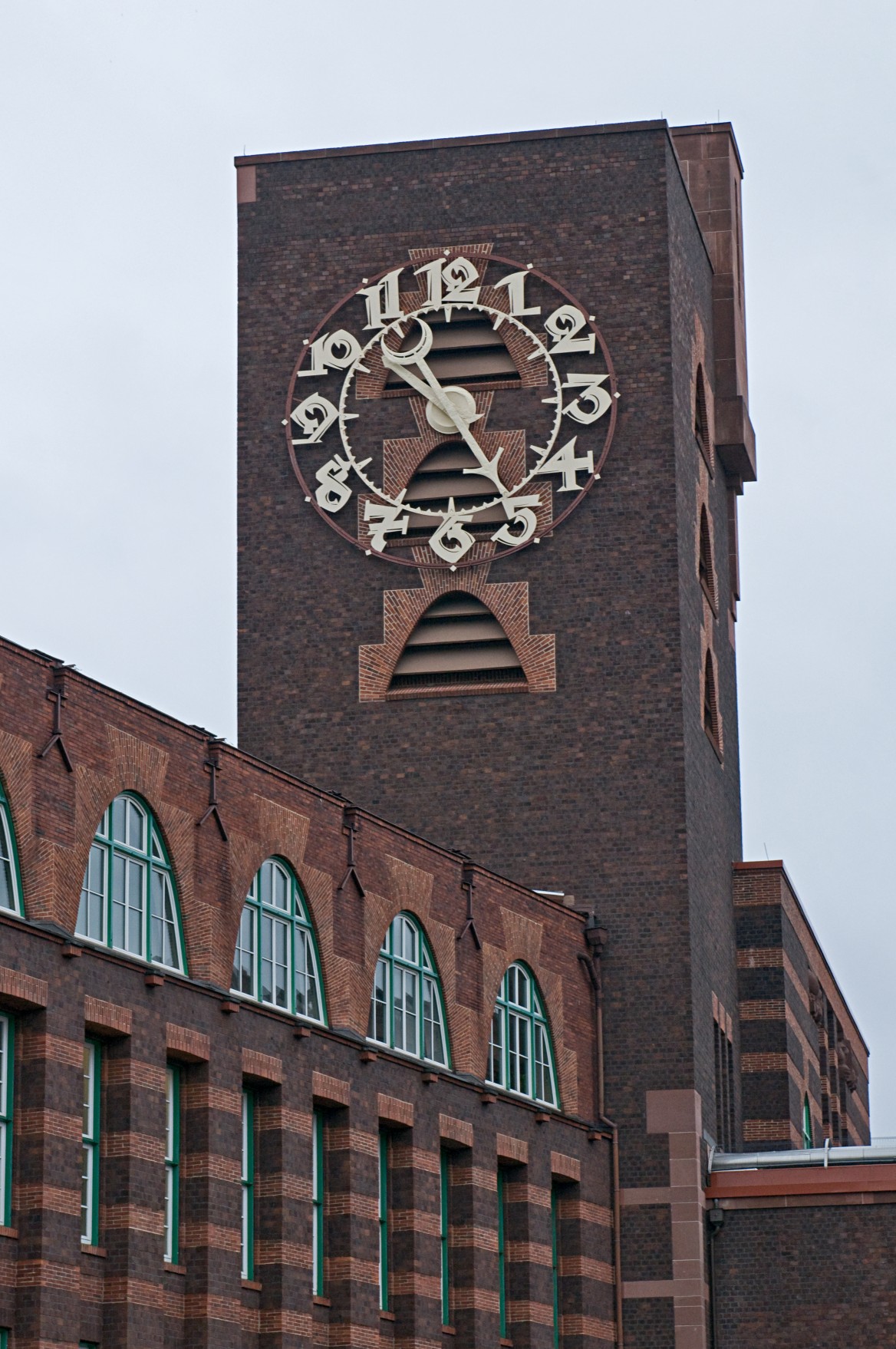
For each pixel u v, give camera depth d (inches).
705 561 3580.2
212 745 2475.4
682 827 3257.9
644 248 3422.7
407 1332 2682.1
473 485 3412.9
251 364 3499.0
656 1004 3201.3
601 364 3403.1
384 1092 2689.5
